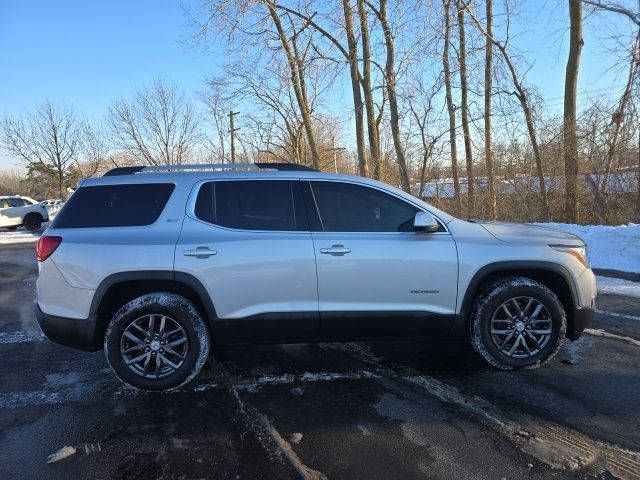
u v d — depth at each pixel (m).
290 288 4.04
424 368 4.47
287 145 27.31
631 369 4.33
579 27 14.33
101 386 4.23
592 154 14.24
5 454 3.17
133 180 4.25
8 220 24.44
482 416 3.54
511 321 4.26
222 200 4.18
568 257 4.27
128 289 4.11
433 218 4.14
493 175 16.30
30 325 6.26
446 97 16.30
